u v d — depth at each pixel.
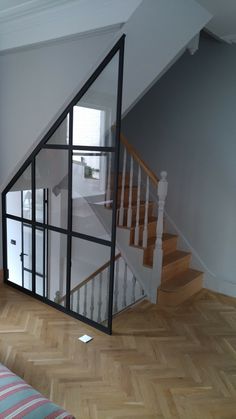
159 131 3.99
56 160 2.95
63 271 3.12
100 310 2.92
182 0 2.32
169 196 4.00
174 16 2.35
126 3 2.21
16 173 3.35
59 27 2.63
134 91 2.66
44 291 3.31
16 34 2.93
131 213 3.50
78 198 2.83
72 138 2.76
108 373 2.23
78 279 3.01
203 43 3.45
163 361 2.39
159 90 3.90
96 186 2.69
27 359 2.35
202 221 3.76
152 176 3.33
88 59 2.51
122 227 3.48
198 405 1.98
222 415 1.92
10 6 2.67
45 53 2.78
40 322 2.87
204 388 2.13
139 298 3.44
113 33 2.35
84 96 2.61
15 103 3.10
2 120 3.25
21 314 2.99
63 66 2.68
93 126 2.58
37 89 2.89
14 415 1.23
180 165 3.86
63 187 2.95
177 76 3.72
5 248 3.61
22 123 3.08
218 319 3.06
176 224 3.97
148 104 4.04
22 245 3.49
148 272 3.37
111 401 1.98
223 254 3.64
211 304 3.36
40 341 2.57
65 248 3.07
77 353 2.44
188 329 2.86
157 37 2.43
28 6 2.63
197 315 3.12
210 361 2.42
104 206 2.66
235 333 2.83
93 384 2.12
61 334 2.69
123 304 3.45
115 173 2.47
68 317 2.97
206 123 3.58
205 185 3.68
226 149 3.47
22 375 2.17
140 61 2.49
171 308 3.23
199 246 3.81
